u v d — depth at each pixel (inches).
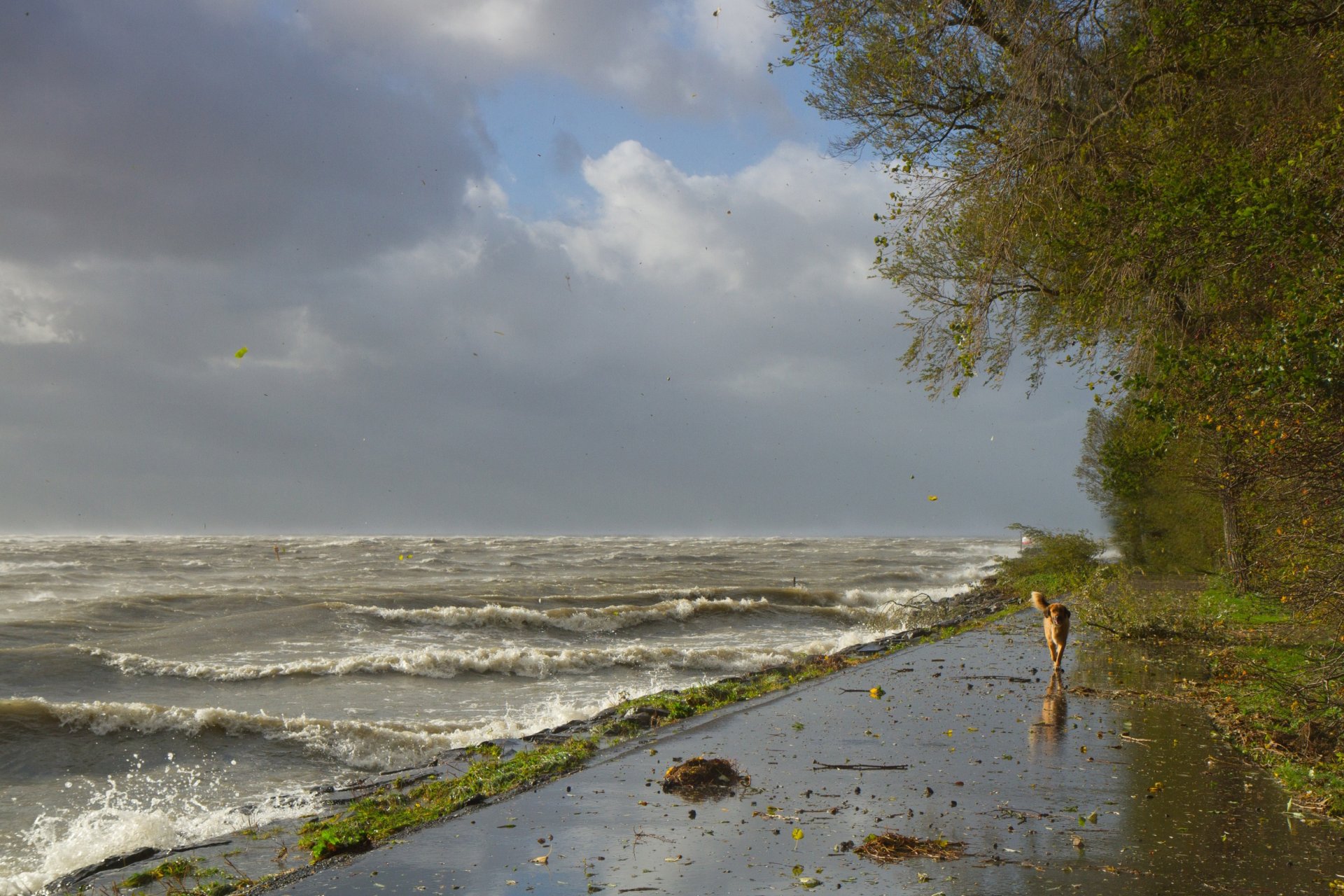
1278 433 286.7
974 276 624.7
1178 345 448.8
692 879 191.8
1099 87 485.7
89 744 456.8
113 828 343.0
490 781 282.0
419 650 847.7
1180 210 354.6
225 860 236.8
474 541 4389.8
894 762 295.9
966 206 566.6
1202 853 206.2
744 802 251.6
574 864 203.2
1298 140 359.9
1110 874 192.9
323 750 467.8
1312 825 227.0
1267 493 327.3
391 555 2706.7
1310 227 303.7
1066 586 1070.4
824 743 324.2
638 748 324.8
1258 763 291.0
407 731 496.7
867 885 187.6
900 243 597.0
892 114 607.8
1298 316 277.3
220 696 617.6
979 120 579.2
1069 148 481.7
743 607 1135.0
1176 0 427.5
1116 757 298.8
